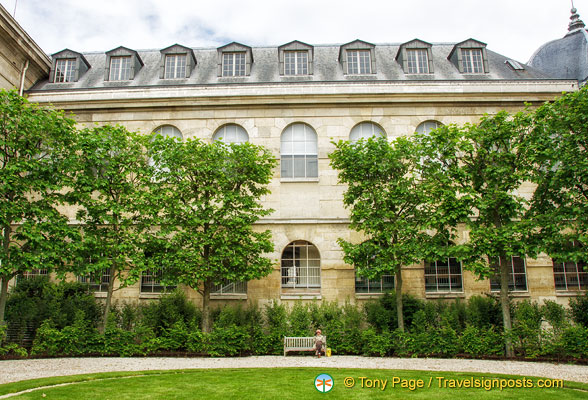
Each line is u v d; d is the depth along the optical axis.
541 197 17.56
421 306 19.33
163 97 23.09
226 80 24.69
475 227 17.09
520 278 21.95
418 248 16.80
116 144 18.06
